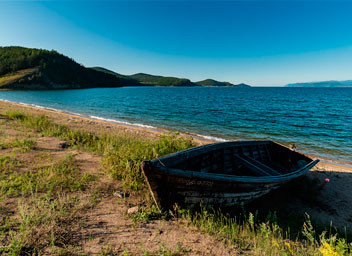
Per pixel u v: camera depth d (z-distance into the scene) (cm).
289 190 600
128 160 552
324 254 257
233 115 2525
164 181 346
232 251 300
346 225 459
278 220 447
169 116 2370
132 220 352
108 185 486
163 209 381
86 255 262
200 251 292
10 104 2773
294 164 723
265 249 297
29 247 264
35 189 423
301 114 2691
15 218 319
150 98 5488
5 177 470
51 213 338
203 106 3622
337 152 1133
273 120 2183
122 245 288
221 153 602
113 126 1569
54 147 760
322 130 1700
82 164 614
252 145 730
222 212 436
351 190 666
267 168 589
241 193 445
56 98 4869
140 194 455
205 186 383
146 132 1395
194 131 1590
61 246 273
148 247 288
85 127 1383
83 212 362
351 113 2808
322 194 623
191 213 392
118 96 6066
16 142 745
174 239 314
